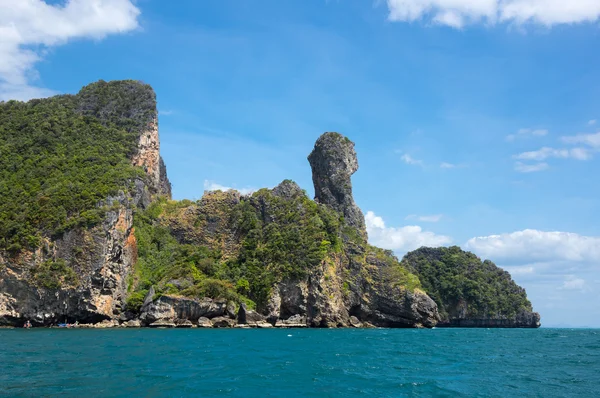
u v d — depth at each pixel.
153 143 175.12
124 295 125.19
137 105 178.00
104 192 126.88
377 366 49.28
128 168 147.50
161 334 90.06
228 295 128.50
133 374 39.69
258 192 168.00
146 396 31.69
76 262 115.38
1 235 113.62
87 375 38.91
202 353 56.78
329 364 49.69
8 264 111.19
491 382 40.72
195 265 141.62
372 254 171.25
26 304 111.06
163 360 49.19
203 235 159.25
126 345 65.12
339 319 149.25
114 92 179.62
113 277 121.56
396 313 162.12
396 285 162.88
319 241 149.88
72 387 34.00
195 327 121.44
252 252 149.50
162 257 145.25
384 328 159.38
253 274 142.62
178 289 126.19
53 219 116.81
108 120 169.25
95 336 81.94
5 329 104.50
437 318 169.12
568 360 58.38
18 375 38.59
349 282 162.12
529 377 43.78
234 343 72.38
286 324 138.12
